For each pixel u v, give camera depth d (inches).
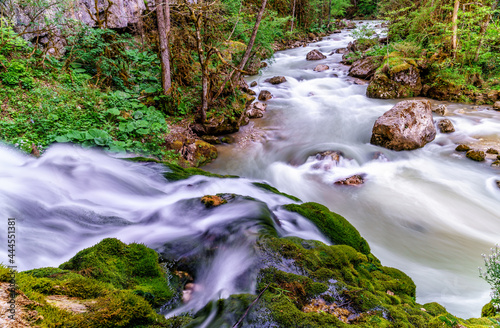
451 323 89.2
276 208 173.2
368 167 327.6
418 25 647.8
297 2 1037.2
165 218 162.7
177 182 217.9
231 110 394.0
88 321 65.2
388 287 116.3
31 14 335.9
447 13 633.6
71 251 130.5
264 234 125.9
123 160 248.7
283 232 144.3
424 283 172.7
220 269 116.2
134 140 303.4
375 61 600.7
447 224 236.8
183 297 103.0
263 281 99.1
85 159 238.1
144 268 105.4
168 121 362.3
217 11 452.8
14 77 286.5
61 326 60.4
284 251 113.3
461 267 189.0
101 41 375.6
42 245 129.5
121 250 107.3
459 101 505.0
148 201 189.0
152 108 353.4
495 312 112.7
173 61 390.3
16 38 302.7
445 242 216.1
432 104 495.5
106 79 376.2
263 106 474.9
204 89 350.6
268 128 420.5
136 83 403.9
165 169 237.0
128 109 341.1
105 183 202.7
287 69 690.8
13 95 277.0
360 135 398.9
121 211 172.6
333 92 549.0
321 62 729.0
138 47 461.7
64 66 341.4
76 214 159.5
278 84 583.2
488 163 321.7
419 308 107.0
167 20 367.2
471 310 147.4
